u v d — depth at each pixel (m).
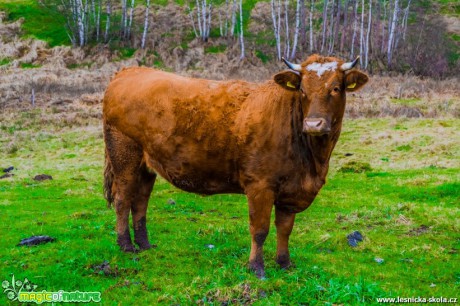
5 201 15.22
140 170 8.50
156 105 7.86
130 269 7.73
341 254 8.95
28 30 52.59
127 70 8.84
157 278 7.35
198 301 6.48
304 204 7.32
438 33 53.25
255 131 7.04
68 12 54.19
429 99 33.84
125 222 8.65
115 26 53.56
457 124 26.34
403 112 29.59
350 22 57.19
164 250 8.69
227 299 6.50
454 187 14.70
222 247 8.98
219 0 62.94
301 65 6.75
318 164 7.09
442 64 46.88
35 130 28.19
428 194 14.63
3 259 8.45
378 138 24.52
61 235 10.34
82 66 46.31
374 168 20.17
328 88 6.49
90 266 7.91
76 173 20.69
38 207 14.28
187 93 7.70
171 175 7.92
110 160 8.59
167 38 51.25
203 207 13.80
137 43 49.94
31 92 36.56
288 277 7.32
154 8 60.53
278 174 7.03
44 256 8.55
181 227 11.02
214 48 50.06
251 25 56.62
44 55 47.78
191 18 53.47
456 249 9.34
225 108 7.36
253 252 7.36
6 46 49.44
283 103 6.98
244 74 43.81
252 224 7.27
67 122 29.41
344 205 13.70
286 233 7.74
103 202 14.91
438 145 22.64
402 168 20.02
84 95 35.72
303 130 6.46
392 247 9.46
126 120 8.20
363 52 50.81
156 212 13.12
